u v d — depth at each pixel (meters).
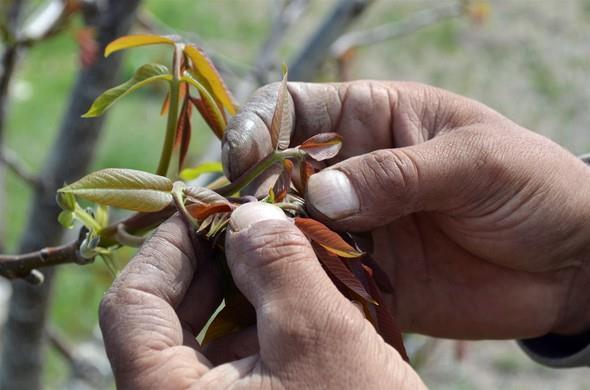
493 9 2.30
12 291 0.64
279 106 0.44
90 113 0.45
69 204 0.45
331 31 0.71
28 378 0.66
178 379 0.40
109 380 0.82
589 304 0.54
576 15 2.28
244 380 0.40
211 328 0.44
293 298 0.40
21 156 1.79
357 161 0.47
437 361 1.31
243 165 0.46
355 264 0.44
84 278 1.42
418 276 0.55
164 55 0.91
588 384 1.29
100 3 0.62
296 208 0.45
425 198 0.48
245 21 2.29
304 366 0.40
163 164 0.46
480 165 0.48
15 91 1.07
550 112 1.90
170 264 0.43
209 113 0.47
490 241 0.52
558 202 0.50
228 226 0.42
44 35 0.61
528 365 1.31
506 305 0.54
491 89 1.98
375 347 0.40
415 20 0.86
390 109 0.52
